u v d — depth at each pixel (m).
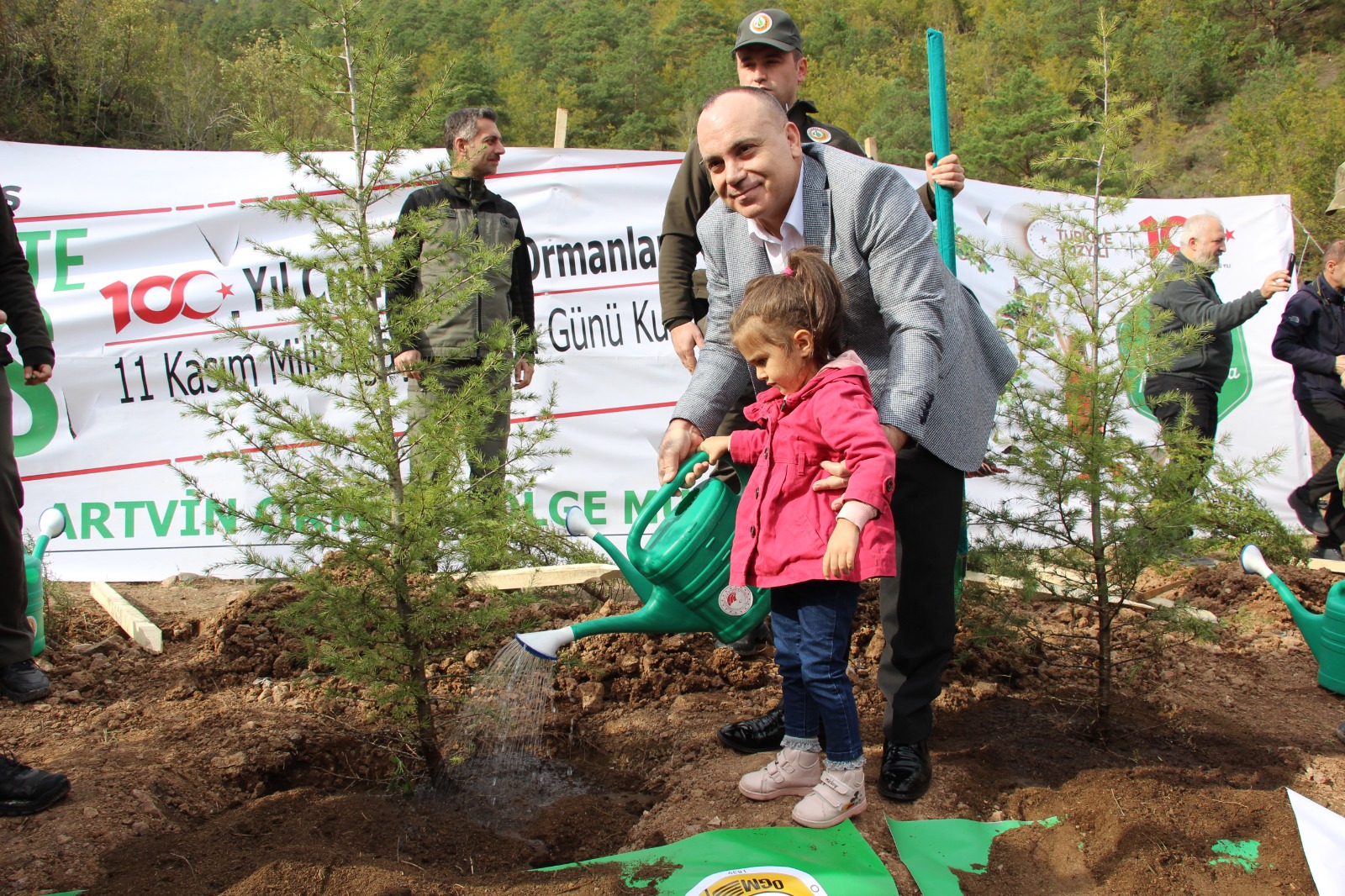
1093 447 3.43
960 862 2.70
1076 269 3.64
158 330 6.21
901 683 3.03
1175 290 6.16
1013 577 3.61
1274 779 3.24
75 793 2.93
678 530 2.96
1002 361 3.25
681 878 2.53
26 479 6.08
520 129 50.62
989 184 7.36
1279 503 7.99
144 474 6.17
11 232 3.54
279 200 3.24
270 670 4.08
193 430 6.22
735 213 3.12
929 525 2.97
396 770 3.21
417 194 5.02
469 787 3.29
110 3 24.41
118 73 24.56
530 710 3.58
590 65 61.66
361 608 3.06
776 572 2.66
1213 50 47.69
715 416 3.17
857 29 75.50
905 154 40.00
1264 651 4.57
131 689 4.02
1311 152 20.09
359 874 2.48
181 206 6.25
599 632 2.97
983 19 62.22
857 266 2.90
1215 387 6.43
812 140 4.25
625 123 55.03
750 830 2.74
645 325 6.65
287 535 3.13
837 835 2.71
